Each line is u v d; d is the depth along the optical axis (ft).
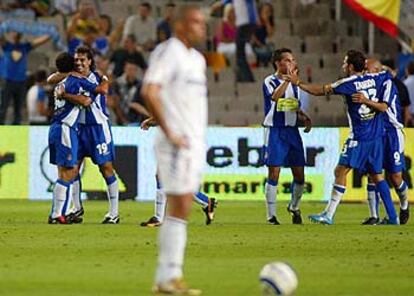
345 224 171.63
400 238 146.61
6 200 224.94
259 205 215.72
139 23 279.08
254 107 280.10
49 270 110.32
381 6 269.23
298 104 172.55
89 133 167.73
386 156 173.47
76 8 285.84
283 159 172.04
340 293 96.68
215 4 288.10
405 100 233.14
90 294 94.58
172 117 95.71
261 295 93.45
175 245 93.76
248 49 281.54
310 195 223.92
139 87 258.98
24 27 275.39
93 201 221.87
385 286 101.19
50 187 225.76
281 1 295.89
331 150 222.89
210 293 95.55
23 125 249.55
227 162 223.71
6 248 130.82
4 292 95.55
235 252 128.47
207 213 166.91
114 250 129.18
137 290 96.99
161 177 95.61
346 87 168.04
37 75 260.62
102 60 266.36
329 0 300.20
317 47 291.17
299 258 123.03
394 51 293.84
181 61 95.76
